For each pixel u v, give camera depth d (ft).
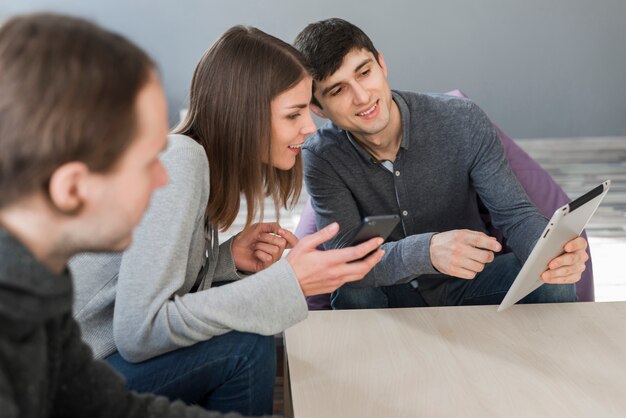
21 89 2.49
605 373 4.79
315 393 4.58
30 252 2.57
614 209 13.84
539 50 17.26
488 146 6.89
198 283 5.49
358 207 7.25
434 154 6.92
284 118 5.32
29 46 2.53
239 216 14.33
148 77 2.74
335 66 6.36
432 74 17.31
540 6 17.03
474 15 17.06
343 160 6.99
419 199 7.04
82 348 3.41
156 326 4.65
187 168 4.78
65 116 2.50
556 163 16.22
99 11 16.56
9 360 2.53
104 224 2.73
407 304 7.31
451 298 7.23
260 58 5.20
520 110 17.52
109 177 2.66
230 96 5.18
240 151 5.26
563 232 5.29
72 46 2.56
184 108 17.15
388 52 17.19
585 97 17.47
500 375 4.78
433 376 4.78
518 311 5.73
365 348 5.16
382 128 6.58
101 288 4.89
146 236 4.66
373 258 4.83
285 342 5.27
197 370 4.82
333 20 6.54
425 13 17.02
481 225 7.46
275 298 4.74
